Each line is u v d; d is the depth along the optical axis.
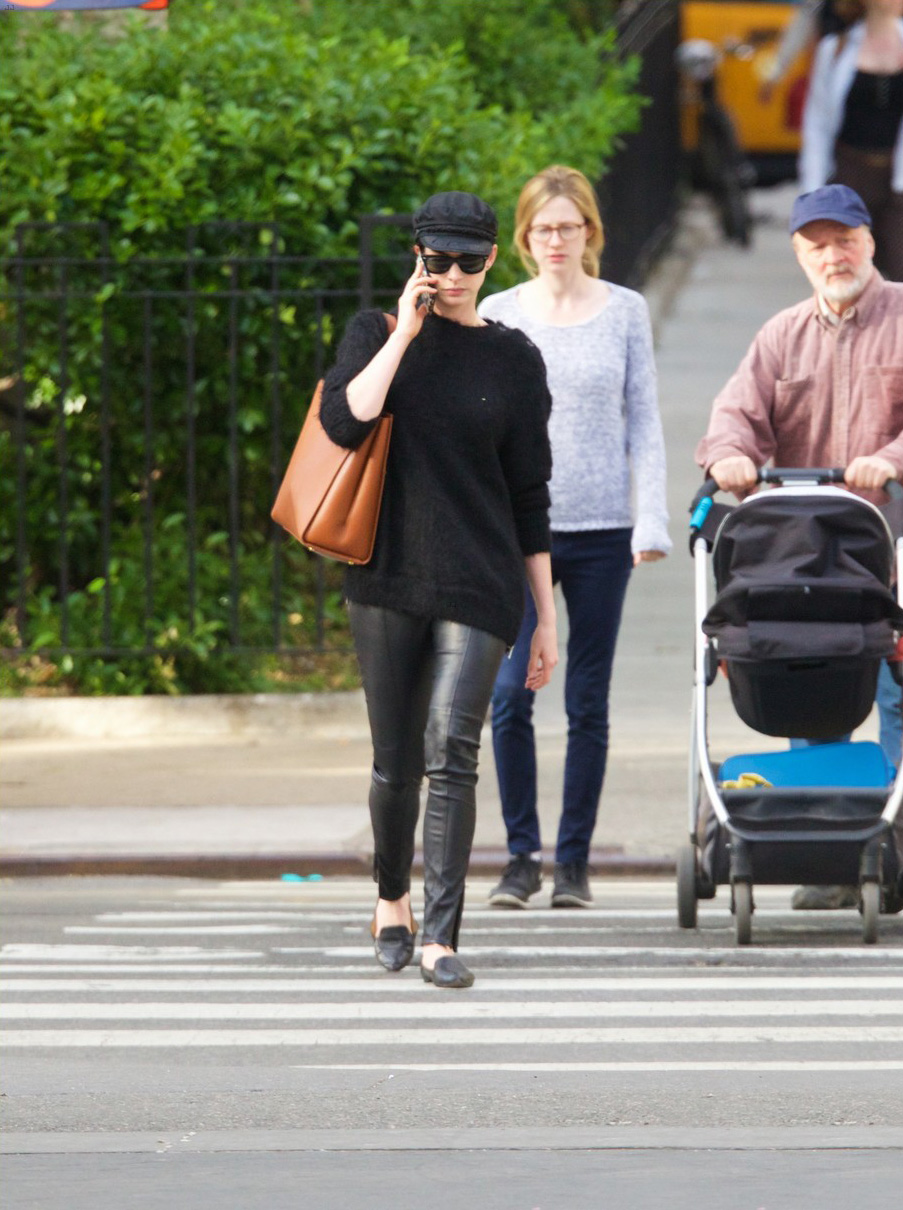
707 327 53.34
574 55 41.66
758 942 19.61
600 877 23.12
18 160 30.77
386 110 31.08
